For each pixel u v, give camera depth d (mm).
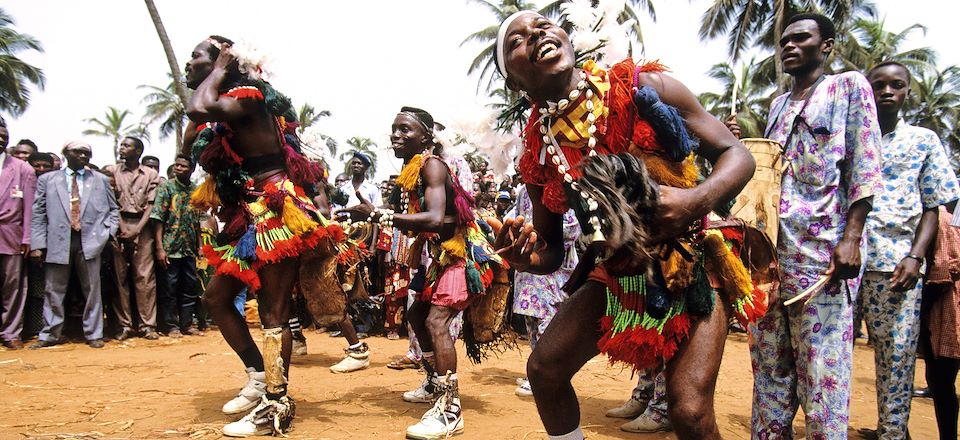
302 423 3920
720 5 23406
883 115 3859
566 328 2217
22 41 30812
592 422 4176
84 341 7551
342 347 7469
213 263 3764
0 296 7281
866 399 5352
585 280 2330
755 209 2805
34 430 3641
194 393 4695
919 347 3986
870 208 2703
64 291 7133
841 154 2762
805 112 2877
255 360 4051
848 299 2771
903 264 3508
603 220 1796
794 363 3045
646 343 2043
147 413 4074
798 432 4160
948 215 3994
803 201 2854
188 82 3859
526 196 5090
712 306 1965
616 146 2092
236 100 3537
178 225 7918
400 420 4078
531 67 2131
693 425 1898
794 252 2852
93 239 7098
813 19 3021
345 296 4227
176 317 8117
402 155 4371
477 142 2691
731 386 5496
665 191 1782
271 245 3568
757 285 2209
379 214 3873
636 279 2039
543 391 2250
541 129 2213
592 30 2246
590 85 2098
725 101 31672
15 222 6965
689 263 1945
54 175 7047
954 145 37469
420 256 4340
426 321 3998
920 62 31281
